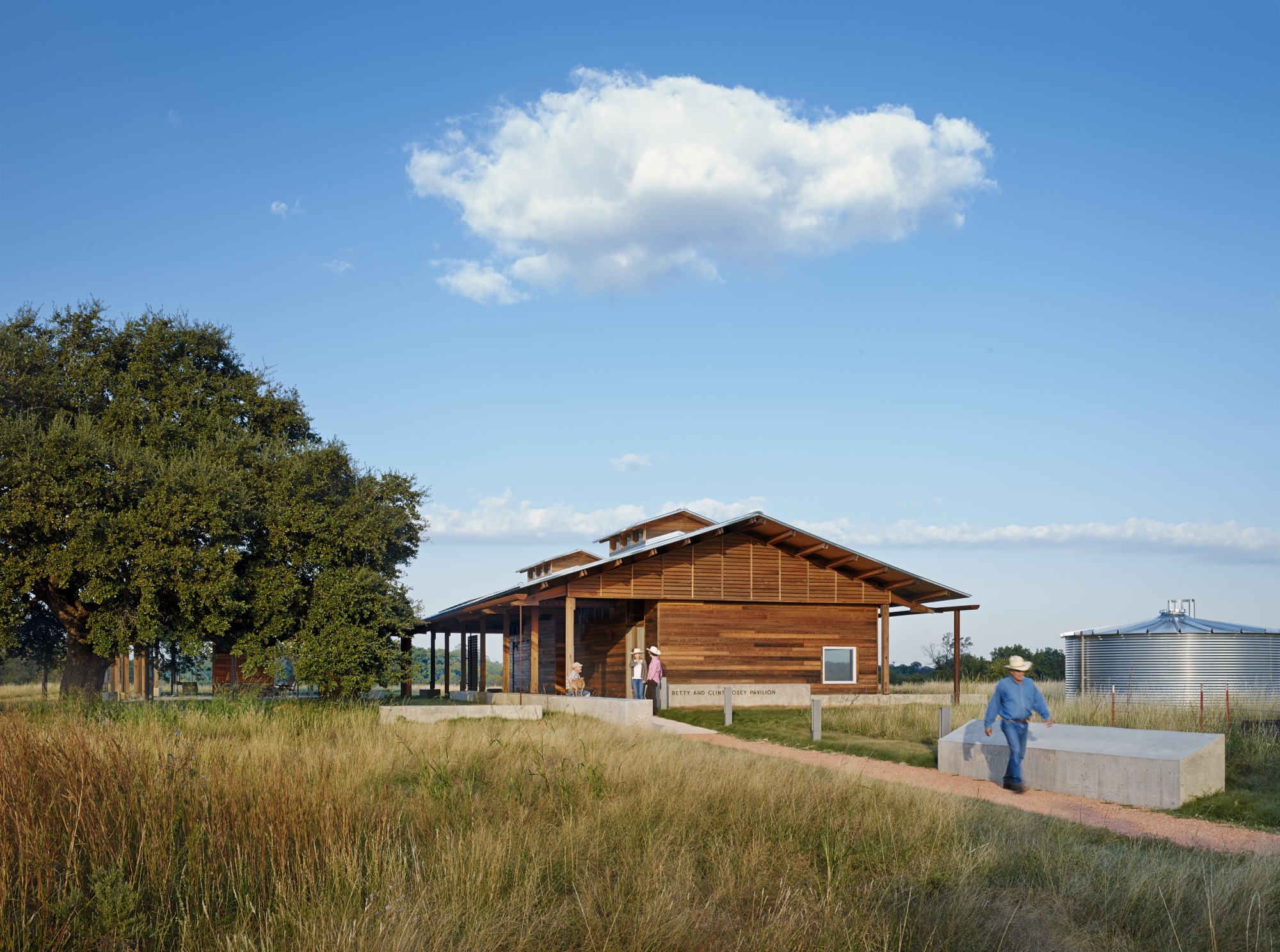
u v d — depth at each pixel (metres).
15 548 23.12
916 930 6.59
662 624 29.44
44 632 34.31
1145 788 12.26
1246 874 7.70
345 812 8.48
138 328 28.62
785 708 26.59
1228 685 29.08
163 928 6.33
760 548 30.25
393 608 27.09
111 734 11.61
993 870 8.28
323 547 26.34
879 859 8.53
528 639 39.28
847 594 30.97
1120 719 18.03
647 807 10.06
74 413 26.95
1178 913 6.98
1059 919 7.00
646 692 26.53
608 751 14.45
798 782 11.41
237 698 21.55
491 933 6.26
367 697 27.59
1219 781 12.38
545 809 9.97
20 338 27.05
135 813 8.34
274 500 26.03
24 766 8.86
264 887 7.12
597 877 7.64
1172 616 31.77
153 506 23.48
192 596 23.83
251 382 29.89
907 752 17.25
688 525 39.28
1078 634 32.12
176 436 27.58
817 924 6.63
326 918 6.43
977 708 22.97
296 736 16.20
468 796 10.29
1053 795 13.30
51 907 6.40
